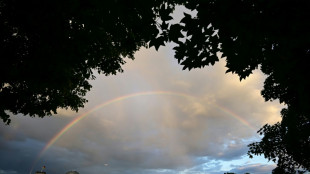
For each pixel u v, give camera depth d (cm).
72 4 735
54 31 839
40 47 865
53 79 948
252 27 400
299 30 343
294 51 387
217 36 517
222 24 455
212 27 505
